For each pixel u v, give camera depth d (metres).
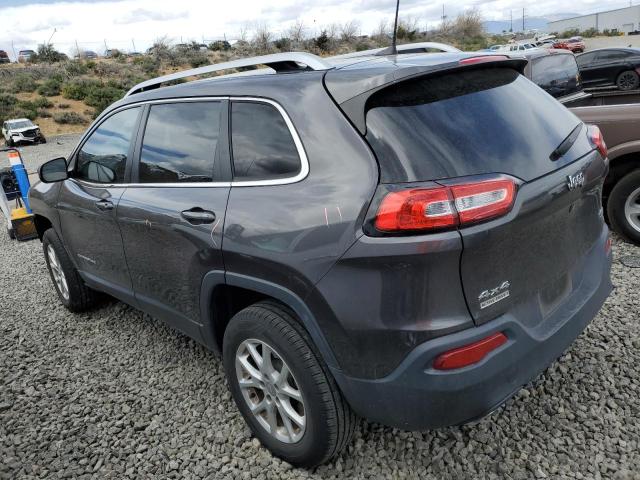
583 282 2.57
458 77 2.30
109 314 4.54
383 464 2.53
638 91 5.95
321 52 49.03
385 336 2.01
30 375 3.67
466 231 1.90
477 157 2.02
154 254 3.04
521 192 2.04
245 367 2.59
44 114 34.94
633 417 2.66
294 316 2.36
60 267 4.41
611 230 4.99
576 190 2.31
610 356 3.14
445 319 1.95
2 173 7.77
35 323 4.52
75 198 3.77
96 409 3.21
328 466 2.56
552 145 2.32
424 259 1.90
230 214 2.47
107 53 58.81
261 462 2.64
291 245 2.19
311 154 2.23
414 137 2.01
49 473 2.72
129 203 3.14
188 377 3.45
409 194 1.91
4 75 44.38
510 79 2.52
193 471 2.64
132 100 3.38
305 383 2.28
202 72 3.06
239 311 2.65
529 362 2.16
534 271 2.19
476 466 2.47
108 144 3.51
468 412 2.03
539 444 2.55
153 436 2.92
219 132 2.68
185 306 2.96
